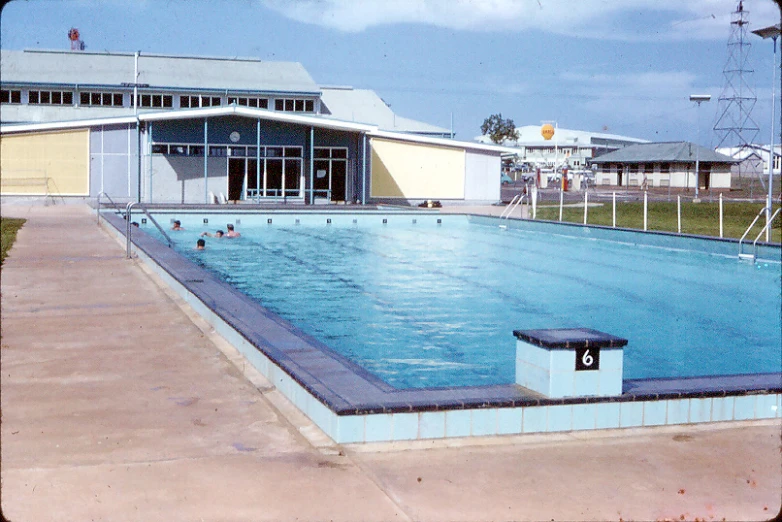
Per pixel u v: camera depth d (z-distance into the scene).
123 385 6.09
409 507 4.02
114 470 4.38
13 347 7.26
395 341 9.52
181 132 33.19
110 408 5.50
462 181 37.12
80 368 6.57
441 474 4.48
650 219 27.64
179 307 9.46
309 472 4.44
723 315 11.52
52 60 43.06
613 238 21.20
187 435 4.99
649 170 64.06
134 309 9.29
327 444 4.91
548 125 65.94
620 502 4.16
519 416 5.23
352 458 4.69
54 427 5.07
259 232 24.47
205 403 5.69
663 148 64.44
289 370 5.82
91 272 12.33
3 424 5.11
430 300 12.56
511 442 5.08
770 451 5.00
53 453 4.61
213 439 4.93
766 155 67.31
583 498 4.20
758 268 16.42
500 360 8.59
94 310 9.16
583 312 11.67
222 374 6.52
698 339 9.94
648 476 4.54
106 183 32.69
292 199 34.59
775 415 5.79
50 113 41.91
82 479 4.24
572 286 14.11
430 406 5.06
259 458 4.63
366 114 51.78
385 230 25.75
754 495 4.29
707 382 5.90
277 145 34.25
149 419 5.29
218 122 33.53
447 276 15.30
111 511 3.86
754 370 8.45
